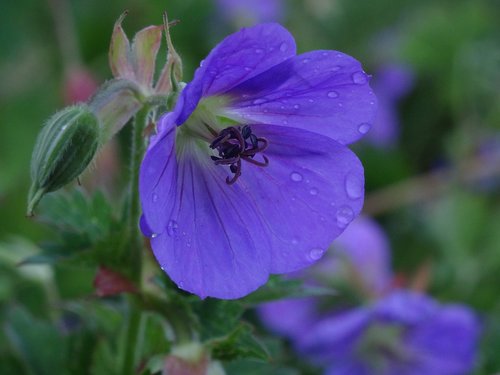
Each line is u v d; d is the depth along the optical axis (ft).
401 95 1.47
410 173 1.39
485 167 1.33
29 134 1.28
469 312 1.01
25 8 1.35
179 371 0.70
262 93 0.67
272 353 0.85
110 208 0.77
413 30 1.49
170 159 0.64
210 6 1.40
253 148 0.68
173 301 0.72
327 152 0.67
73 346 0.81
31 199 0.66
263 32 0.61
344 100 0.66
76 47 1.33
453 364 1.04
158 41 0.69
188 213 0.67
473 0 1.61
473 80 1.42
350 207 0.67
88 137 0.66
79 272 1.08
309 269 1.02
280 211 0.68
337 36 1.54
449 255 1.25
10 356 0.86
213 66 0.63
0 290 1.00
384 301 0.98
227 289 0.66
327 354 1.03
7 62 1.34
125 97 0.68
